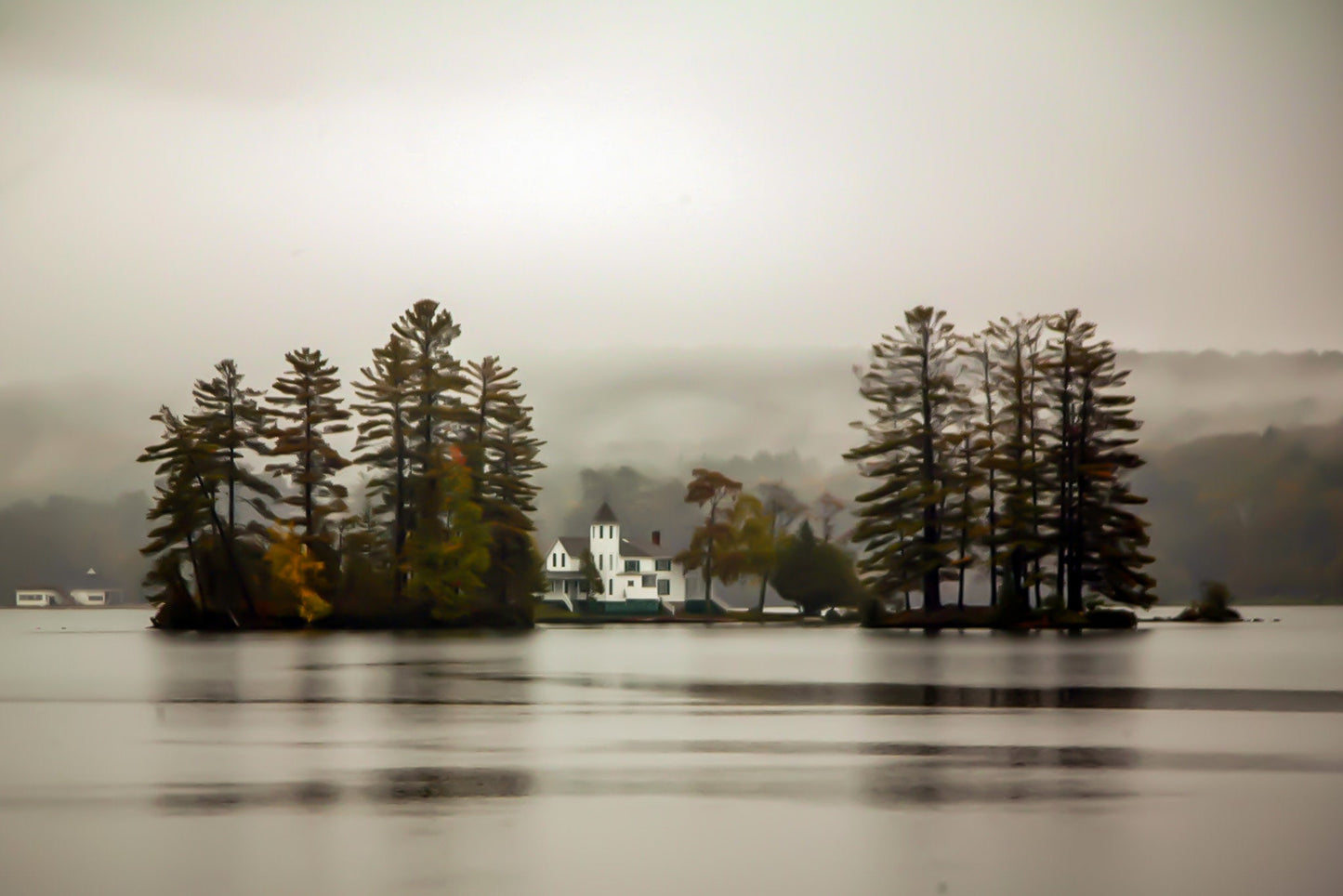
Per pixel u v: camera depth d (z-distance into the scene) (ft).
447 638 337.31
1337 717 134.41
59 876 71.51
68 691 172.24
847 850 76.13
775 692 164.14
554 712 141.90
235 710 145.48
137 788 94.58
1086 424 332.60
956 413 344.90
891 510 345.31
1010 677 188.44
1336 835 79.41
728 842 78.13
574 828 81.56
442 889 69.00
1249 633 325.01
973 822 83.15
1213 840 78.18
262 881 70.44
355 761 106.32
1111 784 95.40
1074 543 329.93
